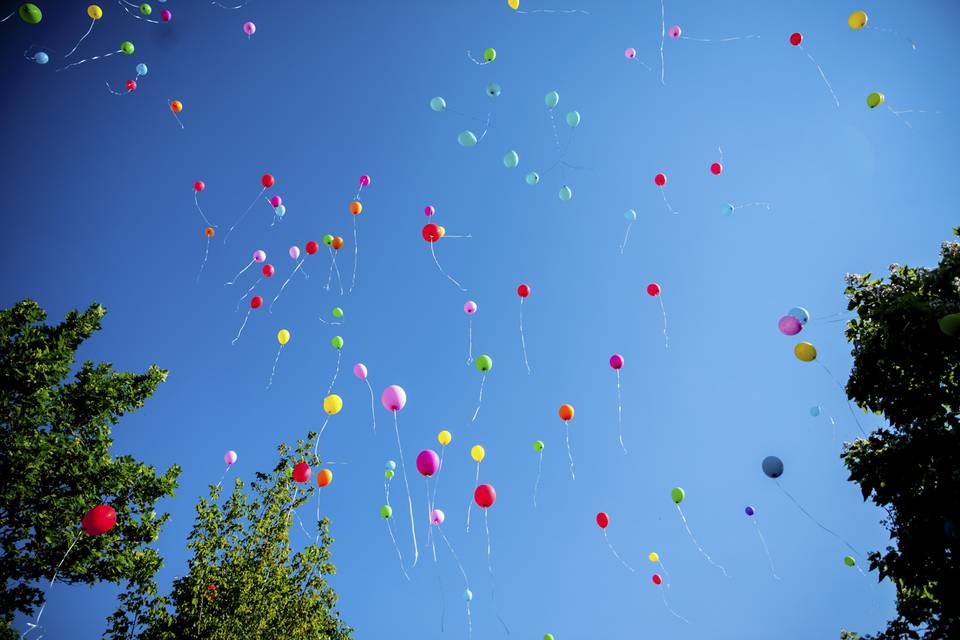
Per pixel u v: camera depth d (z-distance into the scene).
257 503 11.10
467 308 7.62
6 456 8.64
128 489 9.81
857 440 6.66
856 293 6.88
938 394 5.86
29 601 8.52
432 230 7.09
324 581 11.05
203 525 10.56
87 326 10.29
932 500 5.51
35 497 8.91
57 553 8.85
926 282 6.21
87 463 9.30
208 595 9.73
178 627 9.57
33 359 9.40
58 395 9.73
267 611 9.84
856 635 7.58
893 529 6.07
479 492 6.14
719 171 8.62
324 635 11.30
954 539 5.28
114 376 10.42
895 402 6.17
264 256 8.12
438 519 6.91
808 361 5.95
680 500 7.33
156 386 10.72
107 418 10.23
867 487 6.06
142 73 7.99
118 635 9.26
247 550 10.52
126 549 9.49
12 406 9.05
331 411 6.30
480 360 7.17
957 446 5.49
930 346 5.73
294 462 11.61
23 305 10.02
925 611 5.93
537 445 7.97
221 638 9.16
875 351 6.23
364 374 6.63
